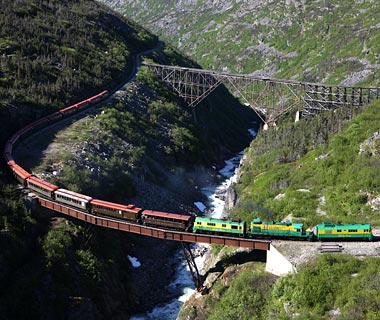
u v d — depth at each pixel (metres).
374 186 76.19
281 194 86.12
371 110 107.06
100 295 70.19
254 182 99.38
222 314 61.12
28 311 62.69
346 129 98.81
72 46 146.75
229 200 99.25
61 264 69.69
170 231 69.75
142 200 98.50
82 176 89.88
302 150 105.75
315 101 139.25
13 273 66.50
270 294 60.16
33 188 81.00
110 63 150.25
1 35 130.50
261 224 66.62
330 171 85.25
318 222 71.69
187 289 79.06
